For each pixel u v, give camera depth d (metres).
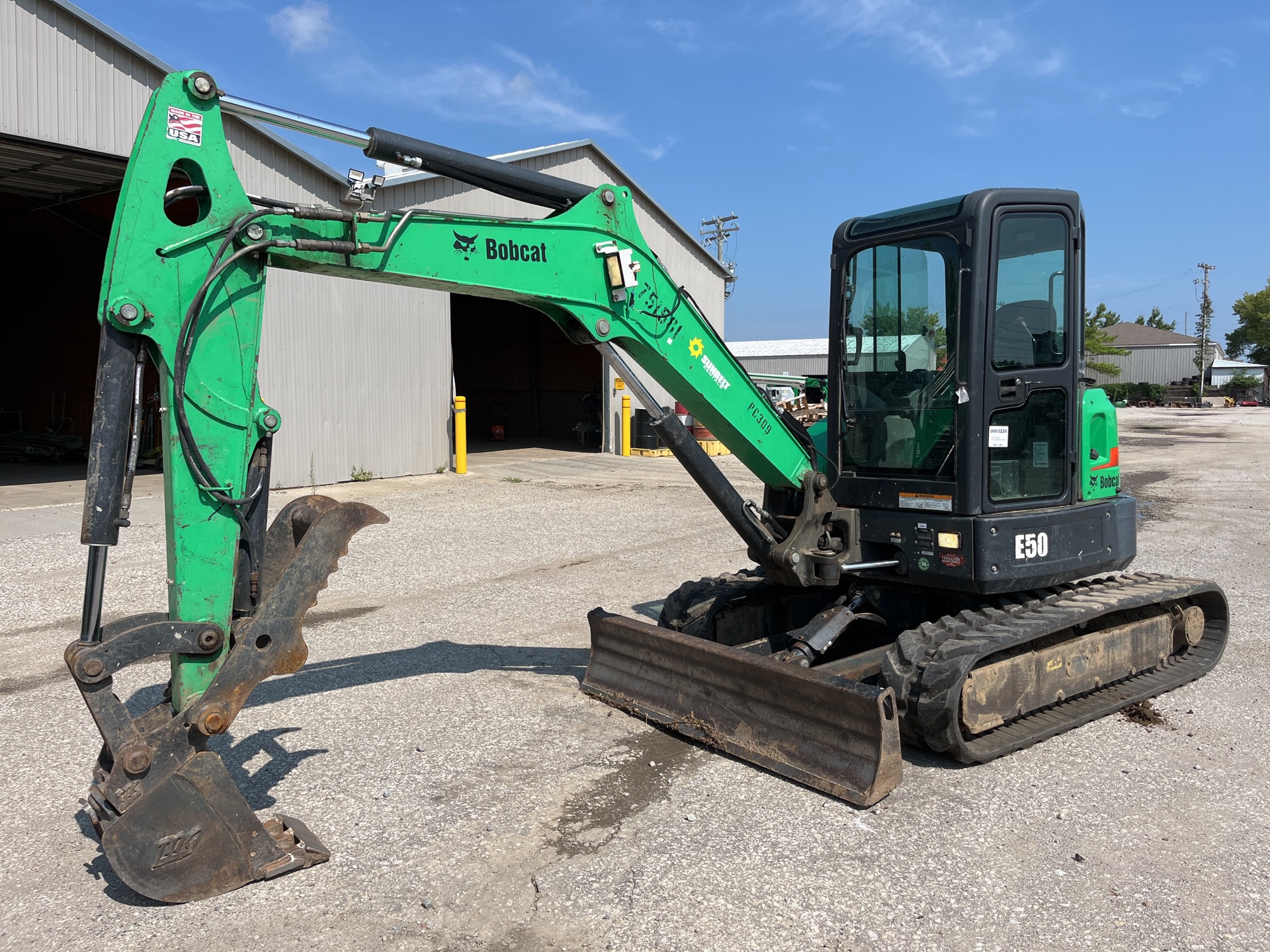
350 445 15.19
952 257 4.81
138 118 12.28
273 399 13.91
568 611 7.57
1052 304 5.04
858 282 5.35
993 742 4.55
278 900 3.37
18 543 10.03
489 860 3.64
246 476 3.50
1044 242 4.96
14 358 21.56
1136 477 17.08
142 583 8.31
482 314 27.59
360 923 3.22
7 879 3.56
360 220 3.73
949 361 4.87
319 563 3.53
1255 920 3.20
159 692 5.73
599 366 24.28
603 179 19.33
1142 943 3.07
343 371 14.95
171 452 3.34
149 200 3.26
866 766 4.06
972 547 4.68
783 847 3.72
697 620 5.64
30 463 18.22
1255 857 3.64
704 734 4.74
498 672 6.01
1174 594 5.48
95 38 11.73
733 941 3.09
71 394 19.67
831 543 5.17
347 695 5.57
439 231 3.95
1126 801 4.14
